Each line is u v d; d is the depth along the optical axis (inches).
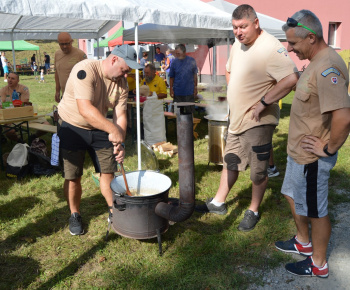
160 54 635.5
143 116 236.7
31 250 114.3
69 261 108.7
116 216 110.0
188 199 98.2
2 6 101.0
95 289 95.7
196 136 265.3
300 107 87.9
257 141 119.9
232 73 123.0
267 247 115.5
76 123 111.9
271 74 111.3
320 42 83.0
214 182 172.9
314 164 87.7
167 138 266.8
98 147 116.3
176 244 117.0
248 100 118.5
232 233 123.5
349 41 634.2
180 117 93.5
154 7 146.0
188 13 158.9
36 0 108.6
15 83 230.5
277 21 286.7
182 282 98.0
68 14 116.8
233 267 105.2
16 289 96.1
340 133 78.9
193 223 132.3
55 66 239.6
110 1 130.0
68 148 114.0
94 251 113.9
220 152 182.9
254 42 115.6
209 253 112.6
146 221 106.6
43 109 392.5
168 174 184.7
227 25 180.4
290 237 121.4
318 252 97.3
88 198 155.8
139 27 257.4
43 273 102.9
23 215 138.7
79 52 235.8
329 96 78.5
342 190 162.7
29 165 183.5
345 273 102.0
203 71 554.6
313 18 81.3
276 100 110.5
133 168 187.2
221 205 138.3
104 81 110.1
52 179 178.4
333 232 125.6
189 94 261.0
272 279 100.2
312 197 90.0
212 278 99.7
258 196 127.0
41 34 334.3
